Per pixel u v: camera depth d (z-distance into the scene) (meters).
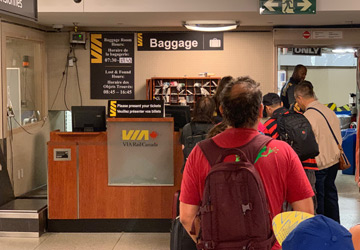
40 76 8.58
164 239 5.82
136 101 5.97
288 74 15.71
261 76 8.91
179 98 8.81
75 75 8.88
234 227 2.08
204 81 8.88
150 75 8.93
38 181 8.22
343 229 1.23
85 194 6.07
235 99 2.29
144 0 7.00
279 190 2.26
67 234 6.06
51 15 7.29
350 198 7.83
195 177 2.28
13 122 7.30
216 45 8.88
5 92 6.91
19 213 5.94
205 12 7.10
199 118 4.88
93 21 7.99
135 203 6.07
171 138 5.98
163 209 6.06
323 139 5.27
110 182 6.05
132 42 8.88
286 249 1.24
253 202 2.08
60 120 9.20
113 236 5.96
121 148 6.02
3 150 6.83
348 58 15.83
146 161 6.02
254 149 2.24
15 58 7.50
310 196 2.30
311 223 1.23
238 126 2.31
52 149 6.05
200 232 2.20
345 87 15.91
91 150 6.04
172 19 7.80
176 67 8.92
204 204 2.12
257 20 8.02
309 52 11.92
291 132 4.58
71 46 8.82
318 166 5.29
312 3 6.96
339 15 7.46
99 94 8.91
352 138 9.77
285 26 8.74
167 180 6.03
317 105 5.39
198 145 2.32
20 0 4.52
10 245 5.65
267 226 2.12
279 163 2.25
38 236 5.94
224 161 2.23
